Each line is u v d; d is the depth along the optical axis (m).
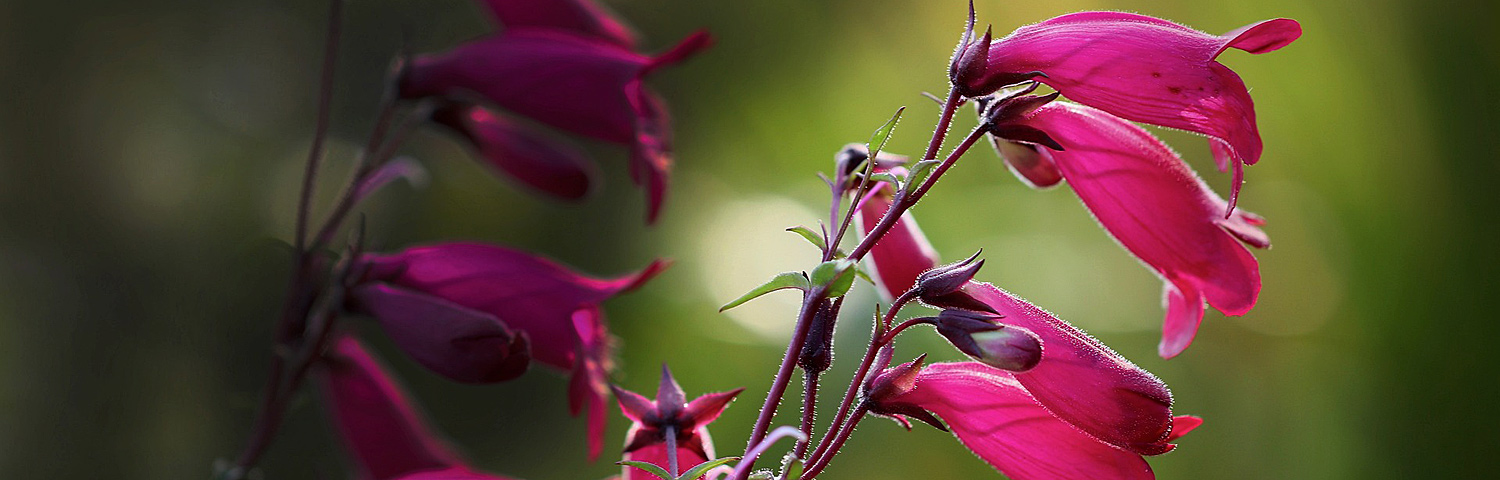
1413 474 1.04
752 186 1.62
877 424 1.23
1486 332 1.01
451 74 0.65
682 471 0.58
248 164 1.60
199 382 1.08
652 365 1.36
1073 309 1.32
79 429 1.22
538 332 0.62
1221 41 0.56
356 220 1.48
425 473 0.61
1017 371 0.56
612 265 1.62
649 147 0.65
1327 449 1.10
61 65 1.48
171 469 1.13
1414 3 1.02
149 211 1.50
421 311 0.61
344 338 0.66
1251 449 1.16
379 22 1.79
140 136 1.55
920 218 1.40
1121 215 0.58
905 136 1.54
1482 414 1.01
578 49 0.65
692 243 1.54
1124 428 0.57
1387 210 1.05
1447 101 1.01
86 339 1.29
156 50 1.59
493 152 0.67
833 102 1.62
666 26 1.76
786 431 0.55
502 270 0.62
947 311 0.56
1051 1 1.38
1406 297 1.05
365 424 0.66
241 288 1.01
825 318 0.56
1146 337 1.29
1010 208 1.42
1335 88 1.07
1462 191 1.02
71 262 1.39
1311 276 1.13
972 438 0.58
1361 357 1.08
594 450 0.63
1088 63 0.56
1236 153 0.56
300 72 1.72
